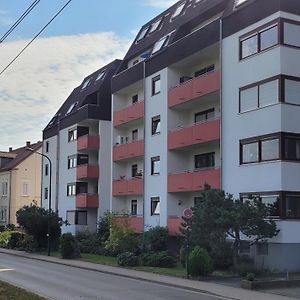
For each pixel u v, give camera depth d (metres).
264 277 21.58
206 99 31.53
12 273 24.12
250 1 28.06
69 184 52.75
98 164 49.22
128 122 40.53
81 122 51.00
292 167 24.41
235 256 23.36
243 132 26.78
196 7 36.22
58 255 38.81
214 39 29.61
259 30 26.16
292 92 24.81
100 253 38.50
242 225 22.53
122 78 41.62
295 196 24.39
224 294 17.25
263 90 25.61
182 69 35.12
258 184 25.53
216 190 23.70
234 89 27.62
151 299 15.66
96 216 50.78
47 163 59.97
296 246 24.12
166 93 34.75
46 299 13.39
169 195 34.03
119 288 18.70
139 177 39.09
